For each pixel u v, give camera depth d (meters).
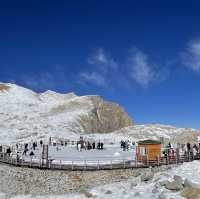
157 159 53.44
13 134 108.56
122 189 47.03
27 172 50.47
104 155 63.28
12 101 162.12
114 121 171.12
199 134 121.19
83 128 139.00
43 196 48.28
